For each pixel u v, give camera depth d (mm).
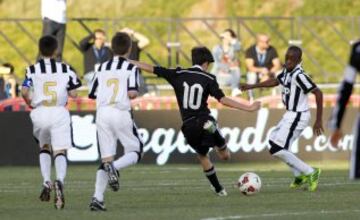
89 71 54781
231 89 56000
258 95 56625
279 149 33844
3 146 48219
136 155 28188
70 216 26531
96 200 27641
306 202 30047
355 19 75312
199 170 44562
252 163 49094
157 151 48562
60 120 28797
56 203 27875
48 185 28828
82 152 48094
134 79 27938
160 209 28250
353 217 26125
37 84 28875
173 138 48594
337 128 20516
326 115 49531
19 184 37781
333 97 53875
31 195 33062
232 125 49062
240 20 67375
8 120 48219
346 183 36844
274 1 79500
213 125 30750
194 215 26594
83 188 35875
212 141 31109
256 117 49188
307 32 75188
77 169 45812
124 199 31312
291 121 33594
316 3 78562
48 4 52281
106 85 27953
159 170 44812
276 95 54531
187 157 48594
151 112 48656
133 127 28234
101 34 54781
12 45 62188
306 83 33125
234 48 56750
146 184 37219
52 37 29109
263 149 49281
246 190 32000
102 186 27688
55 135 28750
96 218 26031
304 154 49531
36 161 48188
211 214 26828
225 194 32250
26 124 48188
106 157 28047
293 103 33625
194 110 30812
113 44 28141
